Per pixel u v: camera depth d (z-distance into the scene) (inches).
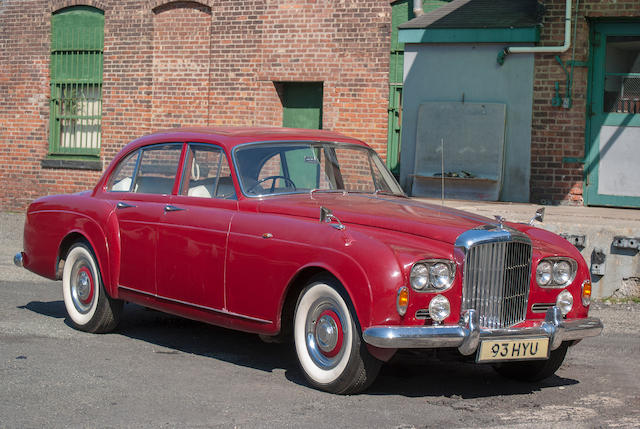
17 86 674.2
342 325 195.0
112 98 634.8
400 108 542.6
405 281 184.5
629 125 464.1
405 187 505.7
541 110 472.7
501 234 196.7
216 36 595.5
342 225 200.5
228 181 232.1
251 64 584.7
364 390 204.7
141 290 248.5
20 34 670.5
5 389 197.2
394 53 544.1
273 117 583.8
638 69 461.4
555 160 471.8
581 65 462.6
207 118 602.5
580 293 213.0
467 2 525.0
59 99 661.9
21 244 500.4
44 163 663.1
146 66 620.7
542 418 184.4
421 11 522.6
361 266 188.2
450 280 191.0
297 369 225.6
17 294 339.6
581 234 352.2
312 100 582.2
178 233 236.1
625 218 377.7
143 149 263.3
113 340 257.9
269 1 575.8
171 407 185.3
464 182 486.6
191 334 271.3
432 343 184.4
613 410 193.3
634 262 344.8
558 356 216.7
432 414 185.0
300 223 207.8
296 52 569.0
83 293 268.2
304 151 243.0
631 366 241.8
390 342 181.8
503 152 480.4
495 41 476.7
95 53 647.1
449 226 199.3
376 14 545.0
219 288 223.5
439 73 495.5
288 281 204.2
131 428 169.9
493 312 197.6
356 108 553.6
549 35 467.5
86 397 192.1
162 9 615.8
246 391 200.5
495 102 483.2
